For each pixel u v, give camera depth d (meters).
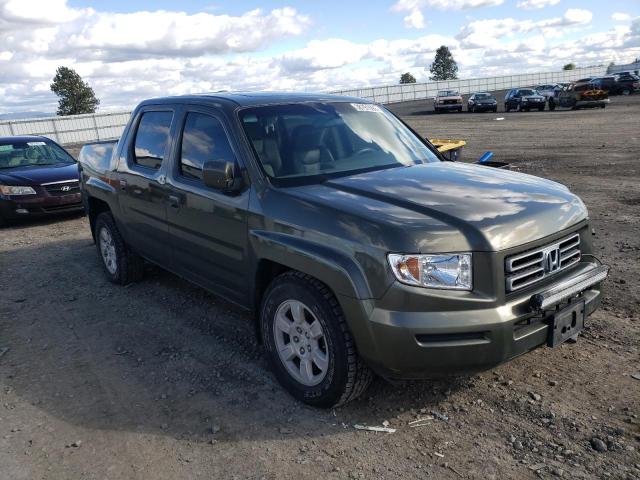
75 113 92.25
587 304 3.37
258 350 4.33
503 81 81.75
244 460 3.02
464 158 15.44
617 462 2.83
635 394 3.41
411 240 2.87
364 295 2.97
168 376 4.01
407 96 73.94
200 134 4.36
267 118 4.13
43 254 7.78
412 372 2.97
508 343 2.92
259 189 3.68
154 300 5.59
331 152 4.08
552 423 3.18
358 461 2.96
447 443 3.07
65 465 3.07
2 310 5.59
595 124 23.77
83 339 4.76
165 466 3.01
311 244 3.25
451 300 2.86
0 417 3.59
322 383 3.34
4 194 9.66
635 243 6.46
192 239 4.40
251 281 3.82
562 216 3.30
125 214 5.50
